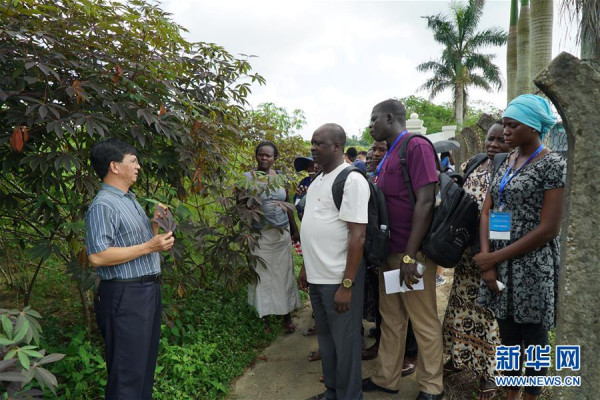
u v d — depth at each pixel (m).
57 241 2.94
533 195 1.97
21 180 2.53
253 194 3.31
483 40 25.02
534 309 2.00
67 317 3.62
